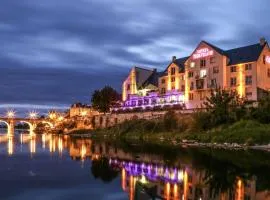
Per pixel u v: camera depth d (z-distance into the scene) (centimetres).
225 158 5475
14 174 4025
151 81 14488
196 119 9219
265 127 7694
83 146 8331
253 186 3331
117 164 4931
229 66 10162
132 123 12056
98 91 16675
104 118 14812
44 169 4441
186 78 11300
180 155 5962
